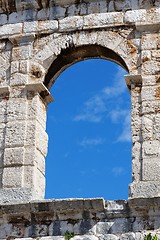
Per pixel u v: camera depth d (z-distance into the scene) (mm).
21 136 27438
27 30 29406
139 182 25781
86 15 29156
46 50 28859
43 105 28547
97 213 25359
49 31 29172
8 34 29594
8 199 26141
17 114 27906
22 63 28875
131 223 25031
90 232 25141
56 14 29484
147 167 26016
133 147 26578
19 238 25484
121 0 29266
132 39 28344
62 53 28781
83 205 25297
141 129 26781
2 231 25750
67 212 25531
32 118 27750
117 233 24969
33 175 26656
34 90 28297
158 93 27234
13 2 30000
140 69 27766
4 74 28969
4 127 27859
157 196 24875
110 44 28328
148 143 26438
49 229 25469
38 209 25578
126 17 28781
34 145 27203
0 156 27344
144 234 24766
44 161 27750
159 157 26141
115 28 28656
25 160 26953
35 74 28578
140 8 28953
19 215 25797
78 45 28516
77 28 28906
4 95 28484
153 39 28234
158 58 27875
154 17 28641
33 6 29828
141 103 27219
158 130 26578
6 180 26719
